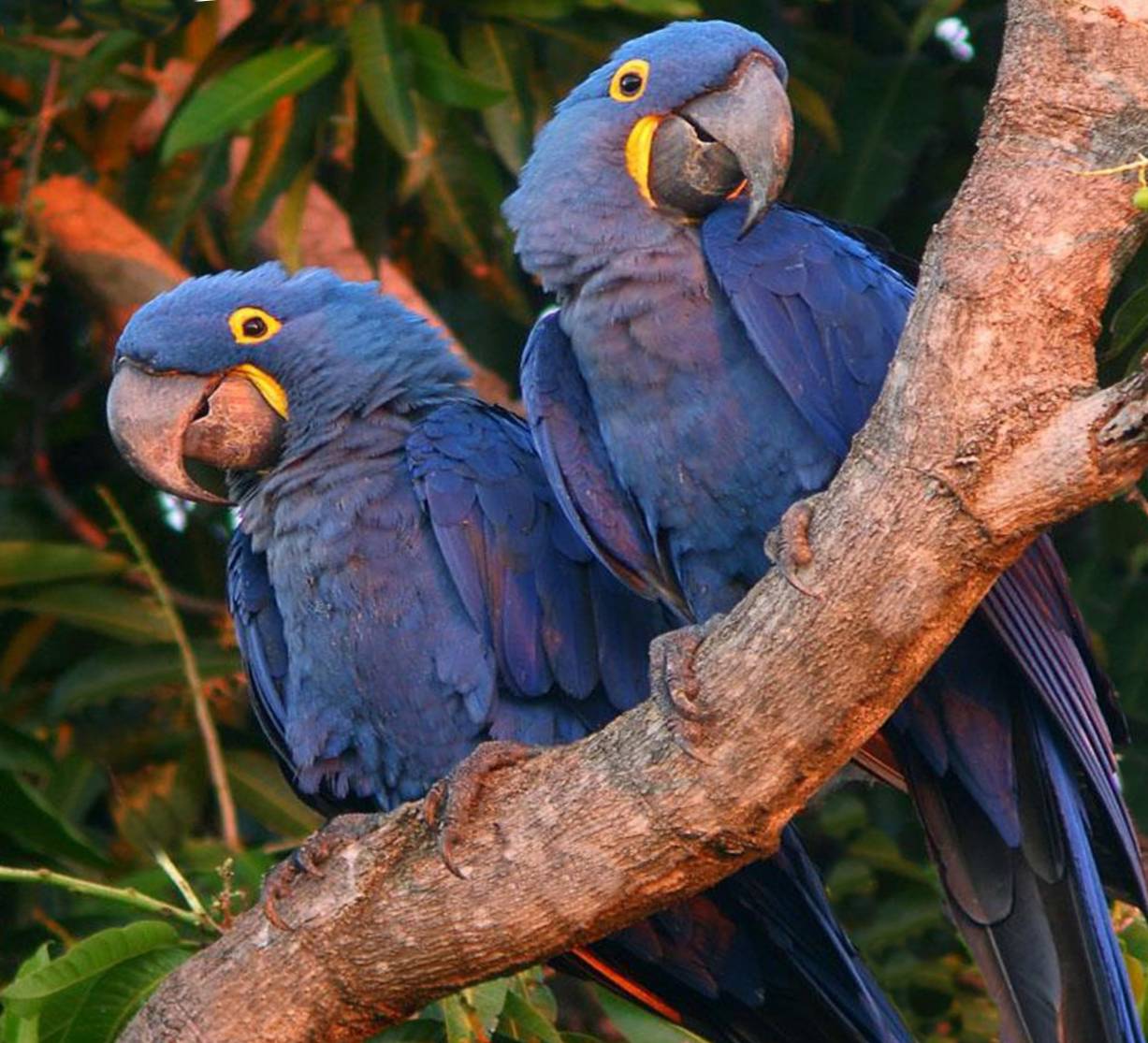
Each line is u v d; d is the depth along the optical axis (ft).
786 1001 26.43
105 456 41.29
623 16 34.94
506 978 24.98
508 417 28.86
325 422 28.14
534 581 27.20
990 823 24.44
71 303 40.75
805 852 25.14
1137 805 33.04
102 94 37.58
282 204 37.14
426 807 22.57
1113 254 19.16
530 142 33.76
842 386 25.07
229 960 23.22
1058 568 25.11
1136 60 19.26
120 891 24.90
